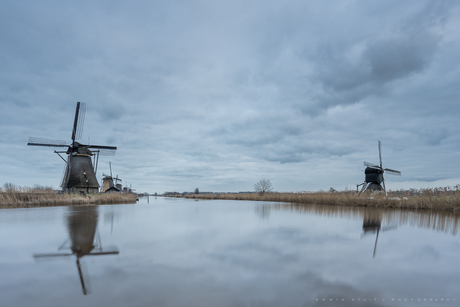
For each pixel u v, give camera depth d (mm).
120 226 9625
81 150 33188
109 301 3178
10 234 7754
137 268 4500
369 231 8695
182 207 23219
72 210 17406
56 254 5414
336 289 3629
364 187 37562
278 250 5906
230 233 8227
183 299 3244
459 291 3596
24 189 24953
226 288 3613
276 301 3209
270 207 22828
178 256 5320
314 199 30859
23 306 3043
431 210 18000
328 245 6461
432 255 5566
